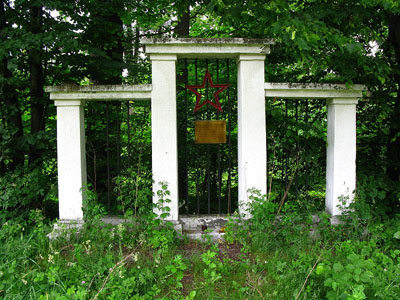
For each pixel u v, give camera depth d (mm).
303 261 3279
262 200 4152
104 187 6164
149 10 7242
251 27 5277
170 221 4285
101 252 3559
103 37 5879
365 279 2467
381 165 5426
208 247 3990
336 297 2418
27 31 4758
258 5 3627
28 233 4512
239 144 4516
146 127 6465
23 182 4727
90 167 5980
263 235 3939
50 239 3957
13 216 4770
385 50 5273
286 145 4875
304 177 5387
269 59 5871
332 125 4539
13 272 3012
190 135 6211
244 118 4340
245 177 4371
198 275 3279
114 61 5539
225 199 6551
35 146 4996
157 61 4270
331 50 4312
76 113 4309
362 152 5516
